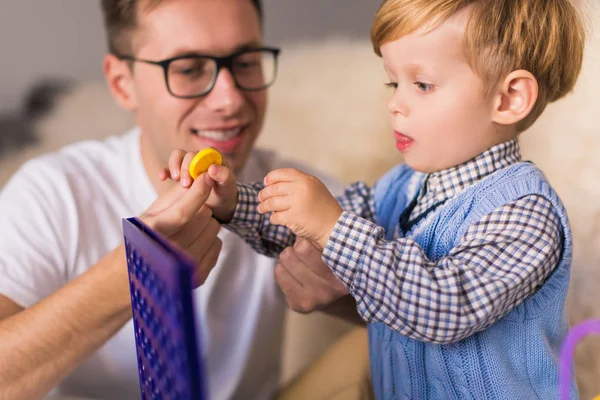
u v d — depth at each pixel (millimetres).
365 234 661
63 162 972
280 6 1499
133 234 570
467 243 678
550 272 690
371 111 1386
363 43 1471
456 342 698
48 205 912
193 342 483
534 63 701
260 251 816
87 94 1435
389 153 1339
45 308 745
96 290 740
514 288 646
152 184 972
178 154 730
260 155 1061
